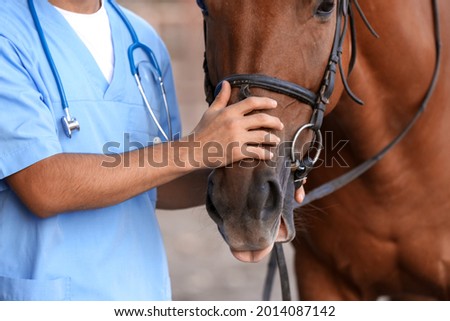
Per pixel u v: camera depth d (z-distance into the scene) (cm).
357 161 347
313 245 365
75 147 276
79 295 277
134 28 316
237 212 253
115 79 291
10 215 276
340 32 282
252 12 258
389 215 347
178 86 1309
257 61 258
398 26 318
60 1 287
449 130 343
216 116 255
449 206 346
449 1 347
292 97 264
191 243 740
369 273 360
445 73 340
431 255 349
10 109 261
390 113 336
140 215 299
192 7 1384
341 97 321
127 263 290
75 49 284
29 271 273
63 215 277
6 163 260
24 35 274
